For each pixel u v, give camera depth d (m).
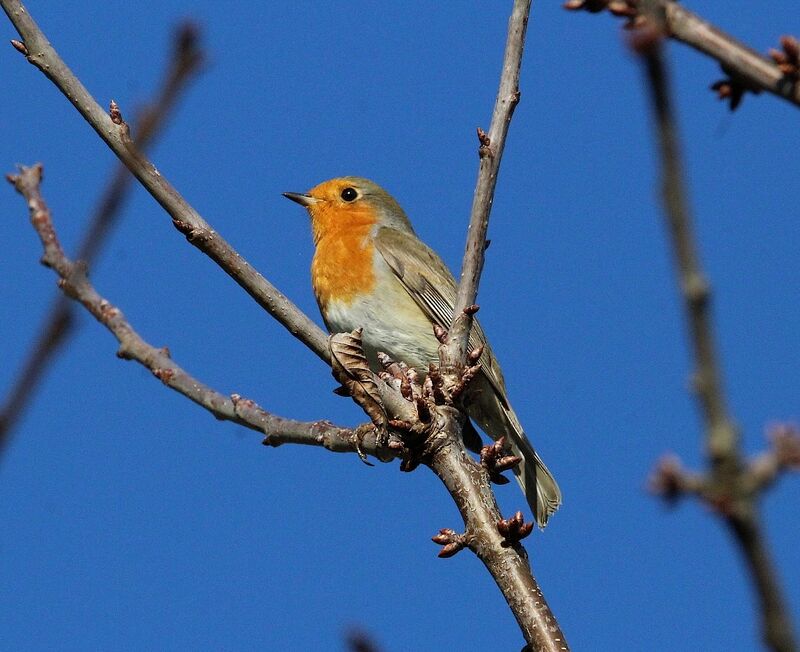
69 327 4.16
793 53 5.65
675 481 3.78
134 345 9.95
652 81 3.63
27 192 8.40
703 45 5.72
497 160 10.77
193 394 10.05
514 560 9.04
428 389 10.02
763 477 3.68
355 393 9.81
